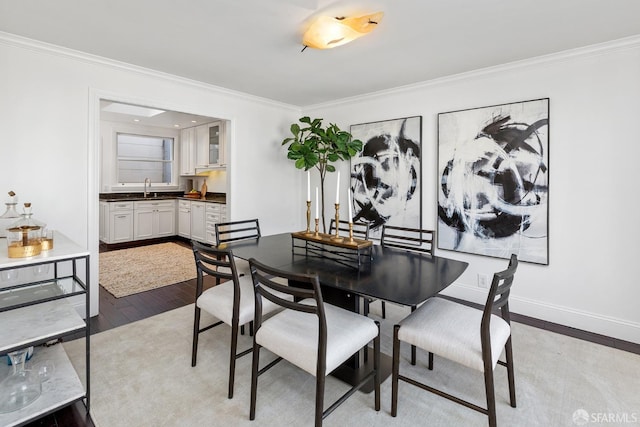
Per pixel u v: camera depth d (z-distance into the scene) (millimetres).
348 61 2848
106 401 1797
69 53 2619
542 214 2803
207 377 2031
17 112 2459
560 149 2713
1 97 2393
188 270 4336
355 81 3393
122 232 5770
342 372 2059
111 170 6125
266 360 2240
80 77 2732
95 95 2807
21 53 2457
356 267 2094
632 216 2451
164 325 2736
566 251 2727
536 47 2539
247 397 1854
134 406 1764
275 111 4340
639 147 2406
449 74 3170
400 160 3662
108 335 2551
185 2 1931
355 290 1663
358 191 4043
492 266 3113
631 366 2148
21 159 2490
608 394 1866
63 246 1869
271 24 2189
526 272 2926
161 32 2314
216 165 5703
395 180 3711
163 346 2396
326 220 4414
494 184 3033
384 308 2906
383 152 3793
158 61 2861
